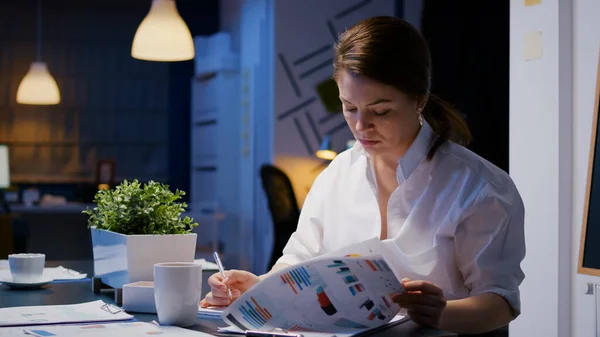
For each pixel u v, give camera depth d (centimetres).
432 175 146
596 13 270
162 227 158
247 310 118
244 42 722
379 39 132
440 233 143
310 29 670
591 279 269
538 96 290
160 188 162
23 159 864
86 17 876
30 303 151
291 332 121
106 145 880
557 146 281
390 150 141
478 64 511
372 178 157
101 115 880
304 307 117
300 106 665
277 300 116
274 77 661
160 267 125
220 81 756
